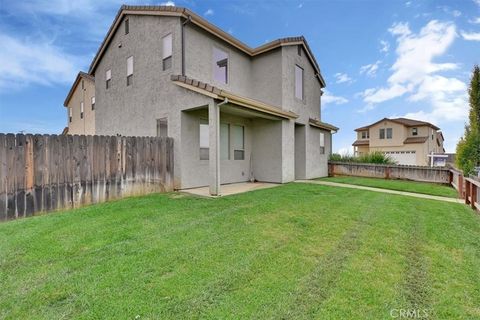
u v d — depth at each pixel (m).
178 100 10.05
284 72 13.17
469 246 4.54
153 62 11.26
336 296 3.02
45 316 2.64
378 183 12.79
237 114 12.15
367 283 3.29
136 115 12.20
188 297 2.96
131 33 12.49
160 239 4.66
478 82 12.65
